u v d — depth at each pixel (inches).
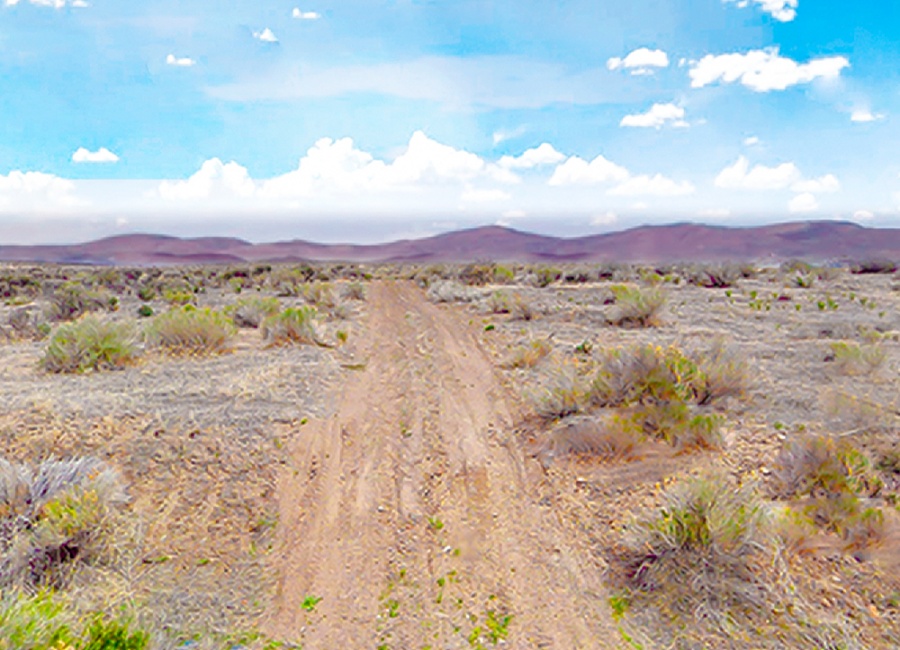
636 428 237.5
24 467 193.6
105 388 314.5
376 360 419.5
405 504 209.8
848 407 259.8
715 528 158.9
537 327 537.6
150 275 1422.2
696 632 139.9
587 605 152.8
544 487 219.0
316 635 142.7
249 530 192.4
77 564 158.7
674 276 1076.5
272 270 1390.3
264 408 289.7
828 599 148.1
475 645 138.6
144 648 122.7
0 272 1428.4
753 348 410.0
